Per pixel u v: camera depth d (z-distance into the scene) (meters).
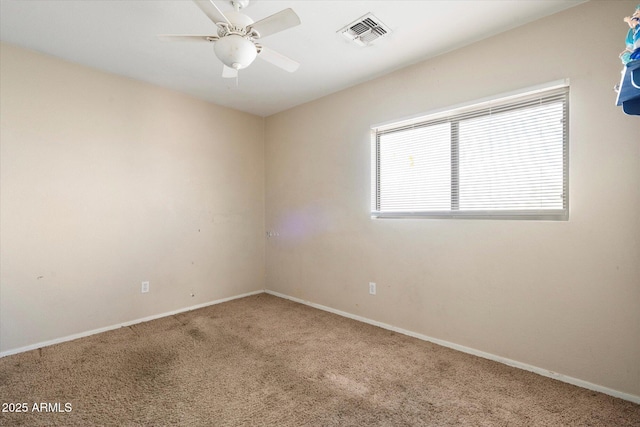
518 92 2.15
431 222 2.63
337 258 3.38
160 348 2.50
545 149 2.10
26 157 2.47
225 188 3.85
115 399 1.82
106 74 2.89
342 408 1.75
